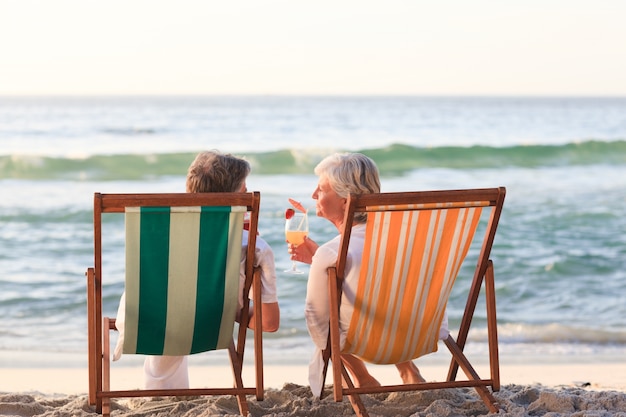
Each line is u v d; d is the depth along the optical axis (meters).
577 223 12.18
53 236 10.85
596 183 17.22
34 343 6.29
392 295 3.24
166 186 16.66
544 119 44.44
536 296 8.06
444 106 69.56
